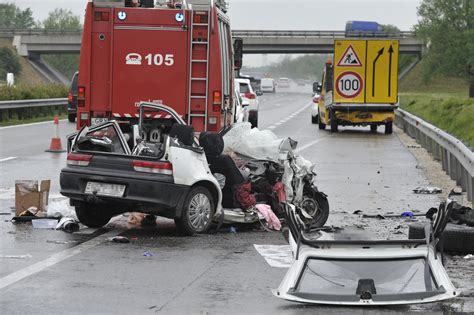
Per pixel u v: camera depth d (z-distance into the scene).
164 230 15.87
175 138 15.52
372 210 18.73
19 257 13.13
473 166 19.27
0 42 155.00
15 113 50.88
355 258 10.18
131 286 11.45
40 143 34.75
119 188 14.98
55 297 10.77
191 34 22.62
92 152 15.30
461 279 12.23
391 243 10.21
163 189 14.86
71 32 152.12
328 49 146.75
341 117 47.16
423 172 26.94
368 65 47.16
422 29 153.88
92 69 22.89
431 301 9.92
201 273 12.30
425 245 10.30
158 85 22.75
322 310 10.31
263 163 16.73
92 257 13.27
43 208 16.61
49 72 159.00
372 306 10.46
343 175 25.67
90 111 22.91
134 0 23.17
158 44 22.70
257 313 10.16
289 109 81.69
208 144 16.00
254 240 15.01
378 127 54.88
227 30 24.75
